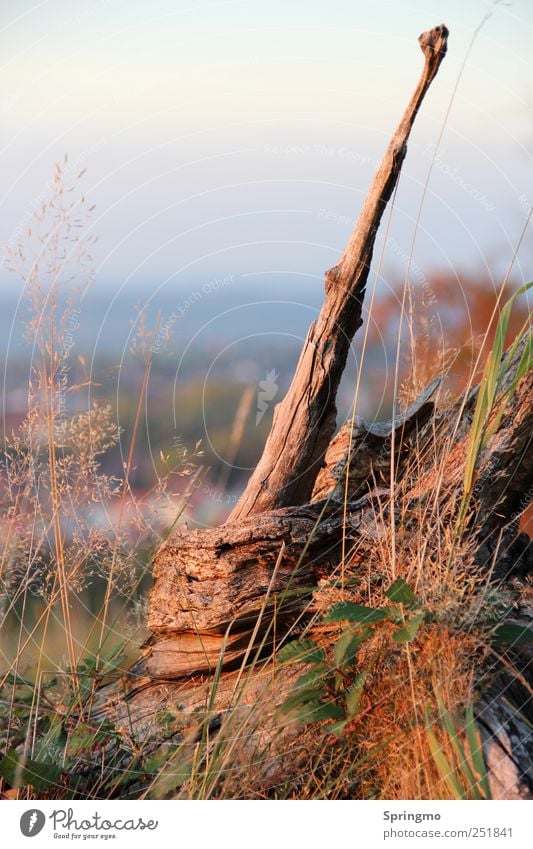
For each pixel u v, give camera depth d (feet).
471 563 6.82
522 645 6.42
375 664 6.16
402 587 6.06
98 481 7.08
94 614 7.54
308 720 5.74
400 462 8.33
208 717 6.09
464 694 5.83
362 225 7.25
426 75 6.59
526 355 6.49
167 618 7.16
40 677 6.79
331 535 7.12
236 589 6.93
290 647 6.24
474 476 7.09
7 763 5.90
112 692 7.39
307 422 7.89
